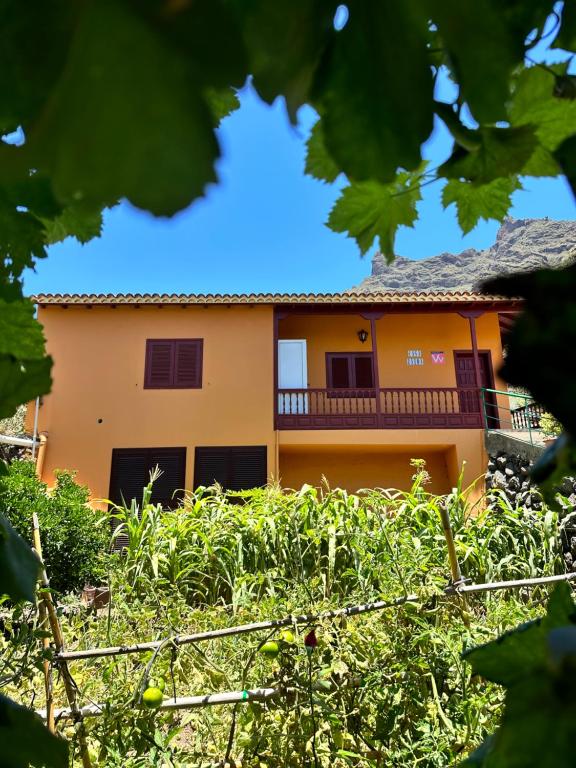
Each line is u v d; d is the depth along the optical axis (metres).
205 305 10.74
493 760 0.27
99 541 5.43
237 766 1.72
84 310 10.71
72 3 0.20
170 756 1.72
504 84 0.30
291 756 1.72
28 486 5.38
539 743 0.24
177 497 9.85
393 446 10.60
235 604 2.64
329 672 1.77
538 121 0.47
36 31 0.20
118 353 10.55
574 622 0.39
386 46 0.29
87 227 0.59
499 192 0.57
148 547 5.37
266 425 10.32
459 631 1.99
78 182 0.19
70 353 10.45
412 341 11.91
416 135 0.30
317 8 0.28
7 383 0.44
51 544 4.97
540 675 0.24
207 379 10.52
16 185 0.53
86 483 9.82
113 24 0.19
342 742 1.71
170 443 10.15
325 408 11.36
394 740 1.86
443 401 11.51
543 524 5.67
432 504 5.46
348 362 11.83
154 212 0.19
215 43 0.20
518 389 0.22
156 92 0.19
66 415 10.12
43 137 0.19
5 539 0.52
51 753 0.40
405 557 2.57
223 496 6.64
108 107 0.19
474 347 10.68
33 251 0.57
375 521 5.08
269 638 1.83
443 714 1.84
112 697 1.78
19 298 0.57
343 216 0.55
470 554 5.15
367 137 0.31
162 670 1.84
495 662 0.40
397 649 1.96
